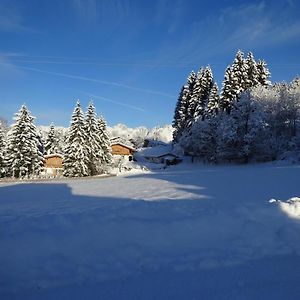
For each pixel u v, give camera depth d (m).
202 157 71.44
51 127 76.62
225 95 67.75
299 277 5.42
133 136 151.25
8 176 56.38
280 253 6.56
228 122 60.78
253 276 5.44
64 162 57.53
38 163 55.31
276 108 61.62
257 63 73.56
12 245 6.25
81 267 5.74
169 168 66.56
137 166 71.38
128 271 5.62
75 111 57.34
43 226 7.13
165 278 5.36
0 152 57.28
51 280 5.28
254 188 25.61
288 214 8.93
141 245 6.79
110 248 6.53
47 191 28.84
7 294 4.86
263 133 58.31
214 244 7.02
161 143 106.88
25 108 54.31
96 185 34.19
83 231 6.90
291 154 57.16
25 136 53.84
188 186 28.17
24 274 5.52
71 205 13.94
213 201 11.66
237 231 7.66
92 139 58.44
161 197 19.67
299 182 29.67
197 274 5.50
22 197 24.25
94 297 4.74
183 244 7.00
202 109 73.25
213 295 4.78
